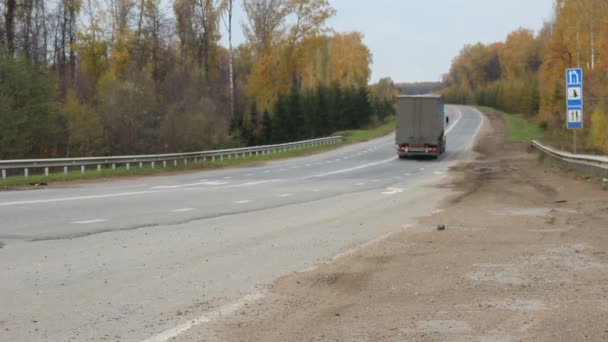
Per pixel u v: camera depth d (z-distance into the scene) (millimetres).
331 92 94125
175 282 8578
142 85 55469
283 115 78188
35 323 6629
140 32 66000
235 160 47562
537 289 8008
